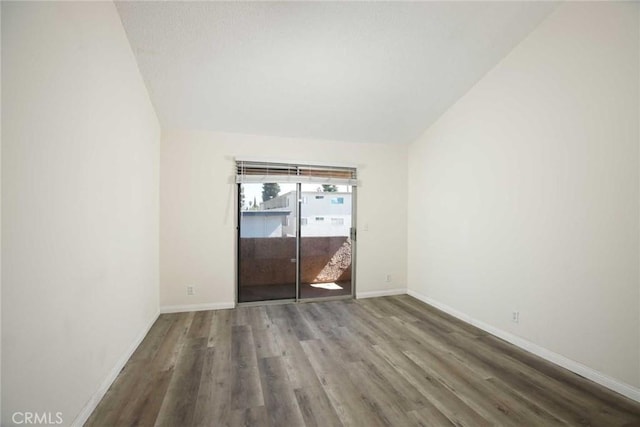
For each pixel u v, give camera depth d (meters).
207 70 2.77
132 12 2.17
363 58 2.74
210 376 2.18
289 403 1.87
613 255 2.04
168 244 3.61
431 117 3.83
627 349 1.97
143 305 2.88
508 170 2.85
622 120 1.99
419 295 4.30
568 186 2.32
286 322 3.34
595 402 1.90
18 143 1.16
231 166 3.83
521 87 2.70
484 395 1.97
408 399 1.92
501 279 2.93
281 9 2.22
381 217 4.48
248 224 3.97
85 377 1.69
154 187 3.30
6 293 1.10
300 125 3.79
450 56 2.79
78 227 1.61
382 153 4.48
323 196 4.26
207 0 2.12
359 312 3.71
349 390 2.02
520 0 2.28
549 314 2.47
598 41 2.11
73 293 1.57
